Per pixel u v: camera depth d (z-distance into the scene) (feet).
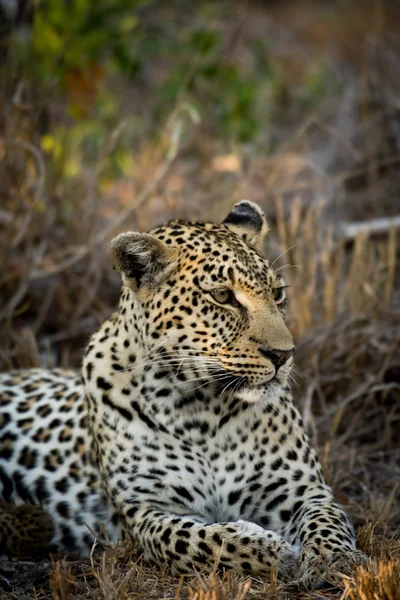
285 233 49.47
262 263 32.35
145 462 32.68
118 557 31.50
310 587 28.04
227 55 71.72
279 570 28.53
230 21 90.84
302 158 66.74
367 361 47.21
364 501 37.96
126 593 28.30
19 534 34.06
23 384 39.65
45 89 52.95
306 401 42.19
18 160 50.34
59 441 36.52
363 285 48.37
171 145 58.80
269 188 60.59
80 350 49.49
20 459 36.83
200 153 69.82
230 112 71.92
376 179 61.77
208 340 31.27
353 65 100.58
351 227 56.70
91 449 35.53
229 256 31.45
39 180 48.83
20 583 30.68
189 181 66.49
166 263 31.78
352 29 115.44
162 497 32.48
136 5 66.23
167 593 28.43
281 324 31.19
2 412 38.29
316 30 114.83
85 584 29.71
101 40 60.49
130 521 31.96
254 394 31.14
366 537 31.60
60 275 51.96
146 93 80.12
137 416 32.73
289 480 32.91
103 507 34.94
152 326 31.83
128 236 31.50
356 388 45.65
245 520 32.91
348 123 68.44
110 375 33.32
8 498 36.73
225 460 32.68
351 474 40.55
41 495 36.01
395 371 46.21
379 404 45.98
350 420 44.80
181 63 76.02
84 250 49.93
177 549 29.58
